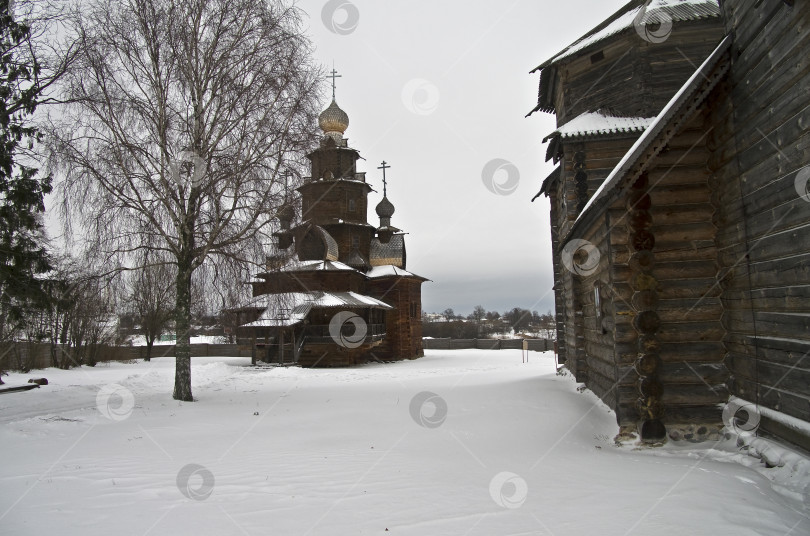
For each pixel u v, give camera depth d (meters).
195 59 14.22
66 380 23.59
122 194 13.44
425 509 5.64
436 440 9.26
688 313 8.95
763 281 7.53
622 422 8.99
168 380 22.53
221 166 14.01
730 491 6.07
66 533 5.05
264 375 25.92
